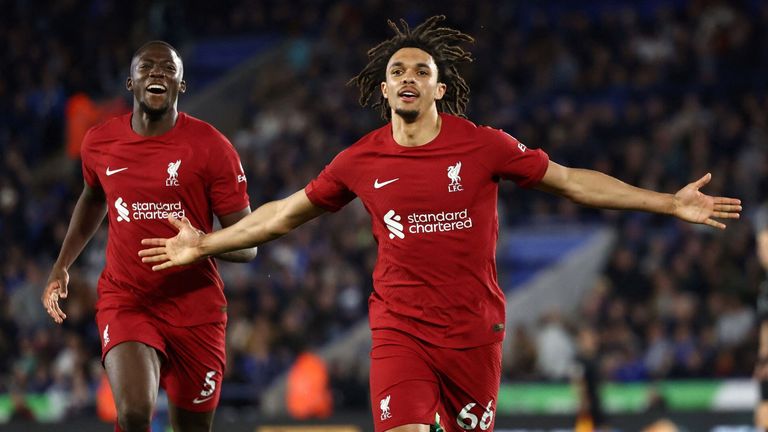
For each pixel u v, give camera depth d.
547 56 42.03
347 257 33.19
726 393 24.72
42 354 29.83
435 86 11.34
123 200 12.66
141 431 12.15
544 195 38.31
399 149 11.29
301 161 38.34
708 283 29.66
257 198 37.03
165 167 12.58
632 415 22.39
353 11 45.47
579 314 32.56
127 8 45.88
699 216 11.16
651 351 27.23
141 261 12.66
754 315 27.84
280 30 50.78
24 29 47.25
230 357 27.75
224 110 47.59
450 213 11.20
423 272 11.31
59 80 44.69
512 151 11.24
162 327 12.78
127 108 40.00
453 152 11.21
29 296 32.06
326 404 25.89
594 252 35.50
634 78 41.06
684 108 38.03
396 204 11.25
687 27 42.81
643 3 48.03
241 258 13.04
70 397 28.05
